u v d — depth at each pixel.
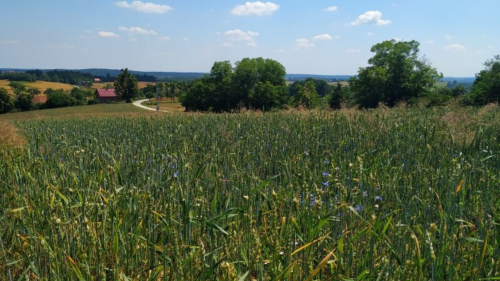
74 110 106.56
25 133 13.77
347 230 3.44
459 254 3.22
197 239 3.73
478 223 3.63
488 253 3.26
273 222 3.23
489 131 8.96
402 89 54.91
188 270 2.91
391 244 3.25
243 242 3.24
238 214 3.64
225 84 71.12
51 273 3.11
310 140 8.13
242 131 9.77
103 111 101.69
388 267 2.93
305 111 17.02
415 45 54.38
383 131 9.37
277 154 7.10
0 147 8.44
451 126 9.70
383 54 56.19
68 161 5.79
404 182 4.77
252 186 4.41
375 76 53.75
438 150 6.83
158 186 4.23
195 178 4.12
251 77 70.56
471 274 2.89
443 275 2.87
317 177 4.73
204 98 73.44
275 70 71.56
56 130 14.45
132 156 6.50
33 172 4.86
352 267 3.18
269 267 3.33
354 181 4.55
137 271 3.33
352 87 57.47
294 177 5.00
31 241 3.36
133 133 10.55
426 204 3.93
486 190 4.12
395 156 6.70
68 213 3.72
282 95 70.25
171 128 11.36
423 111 17.11
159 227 3.72
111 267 3.55
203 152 6.45
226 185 4.76
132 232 3.55
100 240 3.35
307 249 3.04
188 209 3.22
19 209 3.50
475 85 45.22
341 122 10.50
